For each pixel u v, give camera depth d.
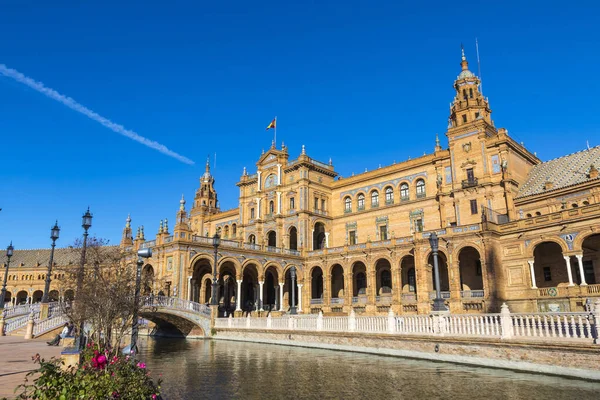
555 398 15.40
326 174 74.75
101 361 10.73
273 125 76.38
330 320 32.88
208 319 46.88
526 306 44.56
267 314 57.50
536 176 56.62
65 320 36.34
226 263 61.31
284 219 71.12
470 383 18.25
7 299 104.38
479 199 55.72
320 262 65.31
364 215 69.62
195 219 97.50
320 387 18.53
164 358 28.61
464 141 58.31
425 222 62.41
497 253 47.72
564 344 18.88
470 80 61.75
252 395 17.30
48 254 107.06
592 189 46.53
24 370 17.30
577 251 41.22
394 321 27.98
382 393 17.17
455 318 24.47
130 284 31.00
